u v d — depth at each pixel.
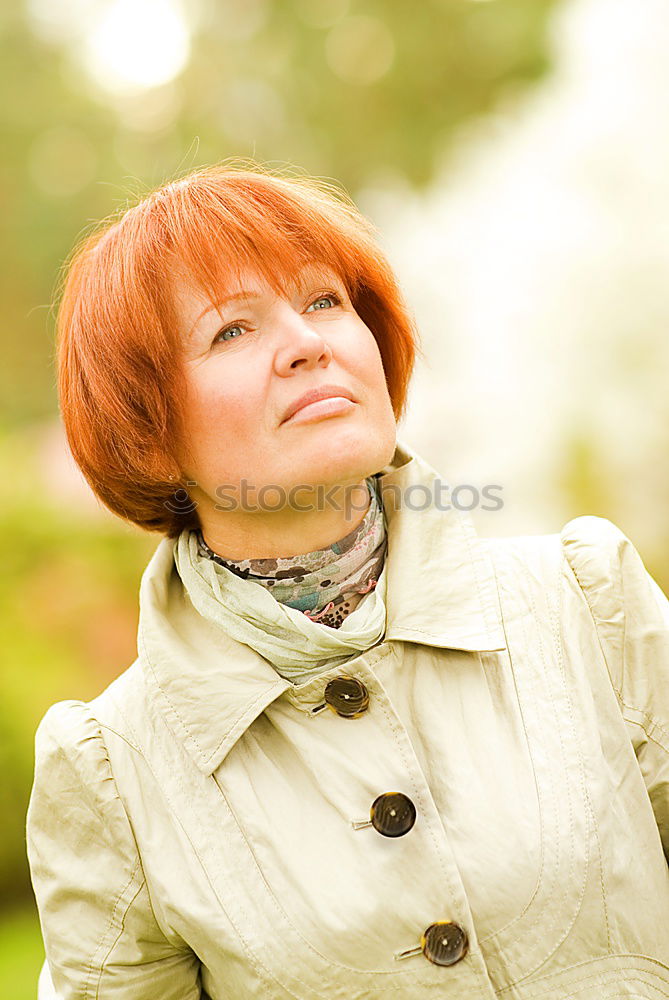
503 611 3.05
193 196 2.95
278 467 2.82
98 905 3.07
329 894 2.79
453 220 13.10
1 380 23.61
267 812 2.89
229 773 2.94
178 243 2.86
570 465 11.44
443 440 12.12
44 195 24.34
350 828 2.84
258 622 3.00
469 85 23.53
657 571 11.41
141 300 2.88
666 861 3.02
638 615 3.06
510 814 2.80
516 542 3.24
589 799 2.83
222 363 2.85
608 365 11.73
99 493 3.21
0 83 24.36
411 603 3.00
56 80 24.97
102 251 3.02
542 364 11.91
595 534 3.18
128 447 2.98
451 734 2.90
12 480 11.65
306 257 2.90
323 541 3.00
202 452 2.89
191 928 2.88
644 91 11.77
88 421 3.04
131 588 11.48
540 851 2.77
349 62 24.33
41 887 3.16
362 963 2.76
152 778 3.02
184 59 24.62
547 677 2.97
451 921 2.75
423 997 2.74
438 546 3.11
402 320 3.22
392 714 2.92
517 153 12.76
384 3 23.92
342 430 2.81
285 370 2.80
